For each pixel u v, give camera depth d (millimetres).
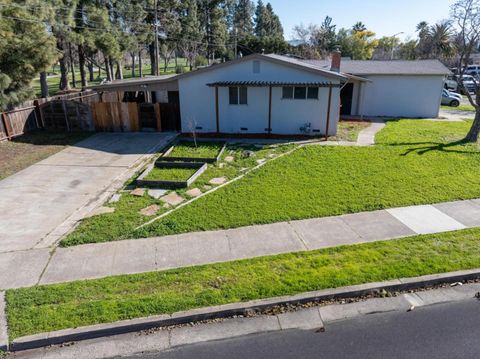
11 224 8297
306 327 5012
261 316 5266
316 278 5887
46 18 21281
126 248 7102
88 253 6938
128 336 4934
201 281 5906
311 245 7051
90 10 30344
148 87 19172
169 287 5781
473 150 13789
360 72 22984
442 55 37906
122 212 8773
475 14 14734
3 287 5918
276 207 8828
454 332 4840
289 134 17375
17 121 17141
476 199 9188
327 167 11945
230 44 67375
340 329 4949
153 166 12359
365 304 5473
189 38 57531
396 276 5918
